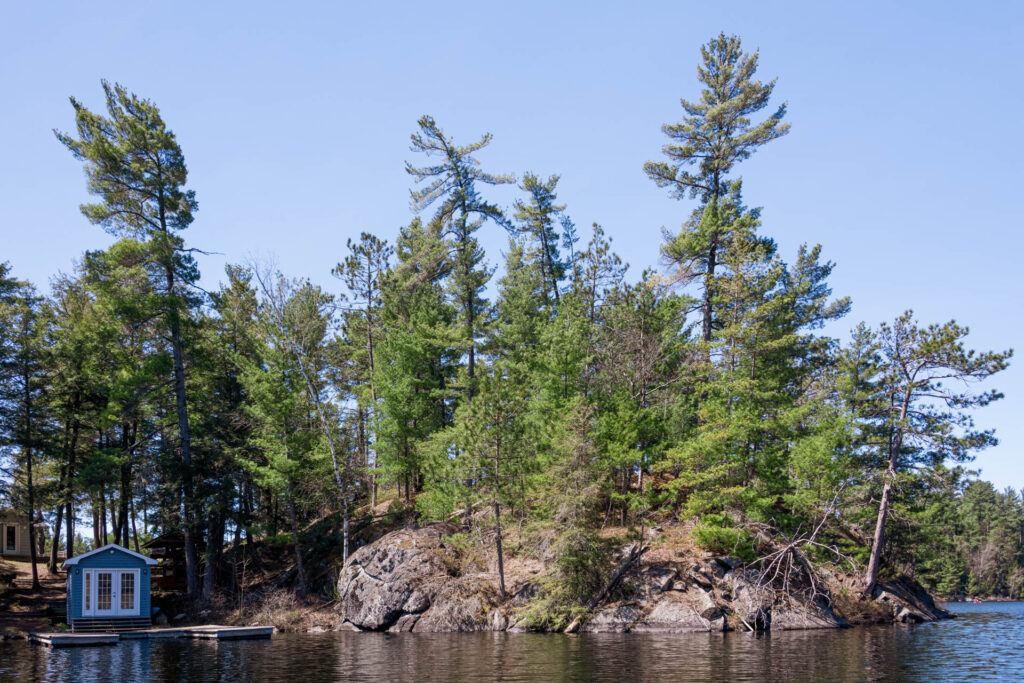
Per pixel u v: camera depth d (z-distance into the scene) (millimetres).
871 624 37062
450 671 21156
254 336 49812
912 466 39969
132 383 43375
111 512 52250
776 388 42750
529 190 55781
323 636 35312
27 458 45156
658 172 51531
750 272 41844
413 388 46188
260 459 46750
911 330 38406
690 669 20750
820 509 37938
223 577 48094
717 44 51719
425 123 44000
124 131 45719
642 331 43156
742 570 36094
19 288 45969
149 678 20594
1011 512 120312
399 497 51438
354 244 52531
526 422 39438
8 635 36281
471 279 45031
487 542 38250
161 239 44344
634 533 38469
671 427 41656
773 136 48906
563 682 18672
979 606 71250
